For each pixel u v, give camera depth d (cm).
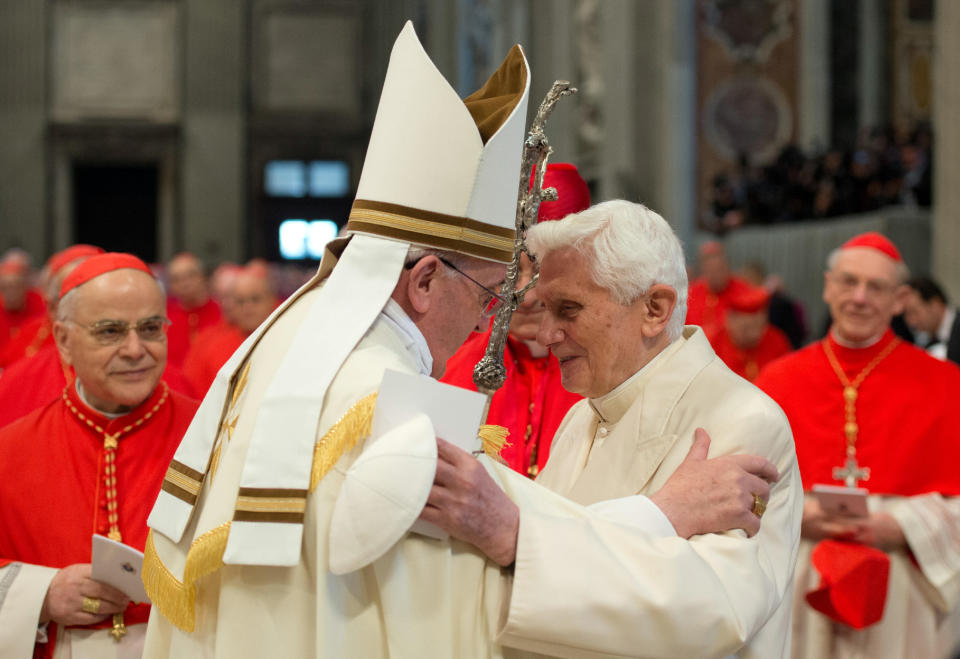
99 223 2252
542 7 1471
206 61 2227
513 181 175
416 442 155
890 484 351
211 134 2225
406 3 2264
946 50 717
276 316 176
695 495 182
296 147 2275
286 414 159
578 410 239
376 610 161
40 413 276
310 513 158
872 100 1404
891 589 335
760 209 1153
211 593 168
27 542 263
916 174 970
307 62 2278
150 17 2227
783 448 200
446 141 168
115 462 269
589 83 1334
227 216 2223
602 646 162
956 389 359
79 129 2192
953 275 713
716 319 823
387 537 151
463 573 165
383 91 178
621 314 203
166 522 169
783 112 1307
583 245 202
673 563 166
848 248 375
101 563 232
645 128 1246
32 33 2181
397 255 168
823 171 1098
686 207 1251
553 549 163
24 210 2169
